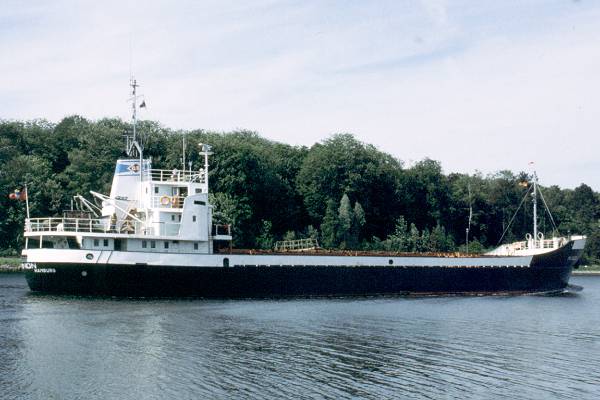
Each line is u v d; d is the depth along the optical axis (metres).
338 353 43.34
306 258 78.62
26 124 149.12
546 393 35.28
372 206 153.38
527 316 64.81
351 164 148.50
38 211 124.94
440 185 172.88
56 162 143.12
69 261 67.81
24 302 63.91
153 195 73.50
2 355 40.72
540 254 93.44
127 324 51.94
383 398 33.69
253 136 185.00
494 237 186.50
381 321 57.91
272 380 36.28
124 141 138.25
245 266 74.44
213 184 132.00
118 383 35.12
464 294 88.62
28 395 32.97
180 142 136.62
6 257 120.62
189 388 34.47
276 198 146.75
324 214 148.00
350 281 81.56
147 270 69.56
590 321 62.00
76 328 49.81
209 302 68.31
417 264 86.12
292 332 50.56
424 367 40.28
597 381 37.84
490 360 42.78
